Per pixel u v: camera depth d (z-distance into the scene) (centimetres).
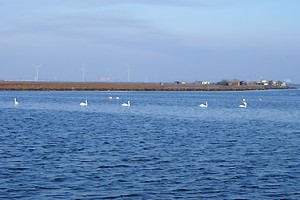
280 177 3559
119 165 3947
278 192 3144
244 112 11250
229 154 4575
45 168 3778
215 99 18738
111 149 4803
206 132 6562
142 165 3959
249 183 3369
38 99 16138
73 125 7375
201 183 3353
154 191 3139
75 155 4400
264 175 3619
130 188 3203
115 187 3222
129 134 6181
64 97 18138
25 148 4781
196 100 17438
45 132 6275
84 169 3762
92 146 4997
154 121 8394
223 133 6456
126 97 19562
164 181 3397
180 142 5428
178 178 3494
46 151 4606
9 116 9012
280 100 18712
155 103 14912
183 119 8950
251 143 5406
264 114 10675
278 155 4547
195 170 3781
